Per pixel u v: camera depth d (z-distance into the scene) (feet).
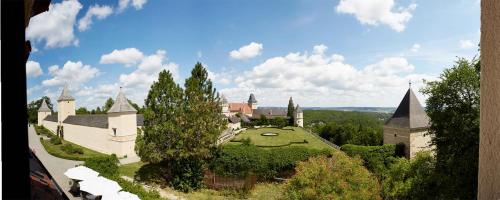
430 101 79.15
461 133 70.03
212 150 110.32
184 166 102.53
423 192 63.21
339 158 67.87
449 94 75.46
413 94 137.39
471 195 57.77
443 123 74.79
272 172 111.14
